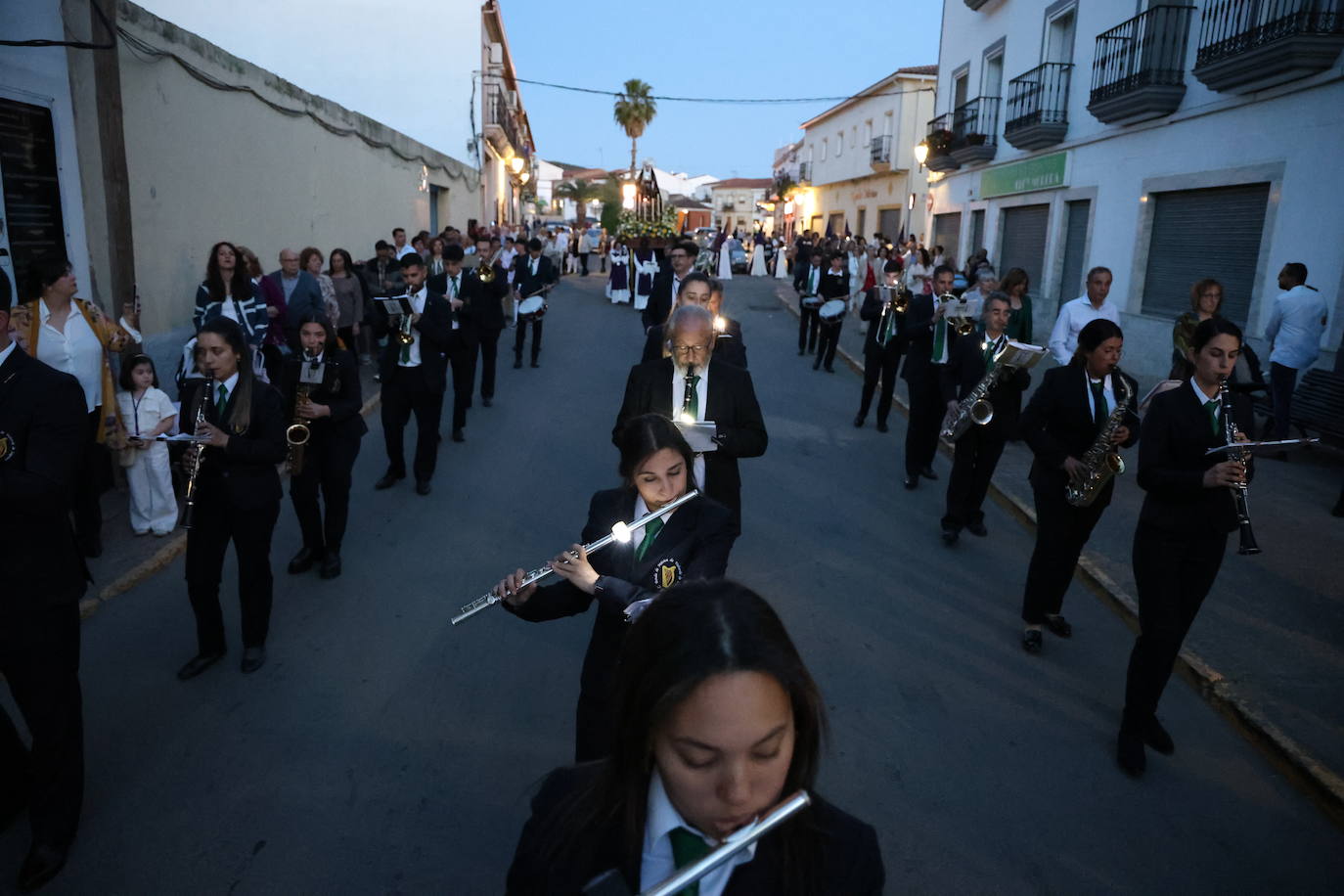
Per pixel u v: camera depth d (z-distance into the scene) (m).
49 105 6.75
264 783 3.84
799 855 1.32
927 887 3.34
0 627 3.09
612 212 45.66
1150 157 13.93
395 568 6.15
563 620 5.49
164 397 6.30
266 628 4.78
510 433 10.04
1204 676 4.79
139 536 6.32
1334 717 4.39
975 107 21.52
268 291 9.55
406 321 7.46
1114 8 14.90
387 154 17.47
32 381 3.05
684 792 1.22
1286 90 10.72
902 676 4.89
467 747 4.15
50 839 3.27
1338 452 7.52
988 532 7.22
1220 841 3.65
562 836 1.37
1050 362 16.33
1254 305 11.35
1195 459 3.95
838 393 12.95
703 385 4.67
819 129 43.41
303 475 5.76
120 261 7.47
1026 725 4.46
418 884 3.29
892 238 34.06
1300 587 5.96
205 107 9.48
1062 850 3.57
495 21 27.17
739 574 6.20
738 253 41.34
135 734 4.17
